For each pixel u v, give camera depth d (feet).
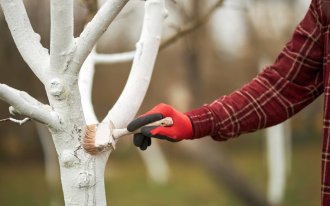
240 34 26.91
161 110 5.65
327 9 5.68
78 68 5.16
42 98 30.19
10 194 33.19
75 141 5.24
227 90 35.09
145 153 39.11
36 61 5.23
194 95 22.84
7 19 5.27
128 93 5.70
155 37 5.95
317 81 6.17
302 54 6.10
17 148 44.06
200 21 8.80
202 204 28.58
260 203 24.02
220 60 34.04
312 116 46.26
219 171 23.16
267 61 23.26
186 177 36.78
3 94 4.76
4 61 30.40
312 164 39.17
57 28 5.01
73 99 5.19
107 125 5.39
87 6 7.78
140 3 9.95
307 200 28.81
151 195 31.81
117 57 7.43
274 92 6.23
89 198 5.29
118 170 40.93
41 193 32.99
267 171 36.24
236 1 14.40
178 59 23.76
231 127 6.10
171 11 11.51
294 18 21.40
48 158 34.17
